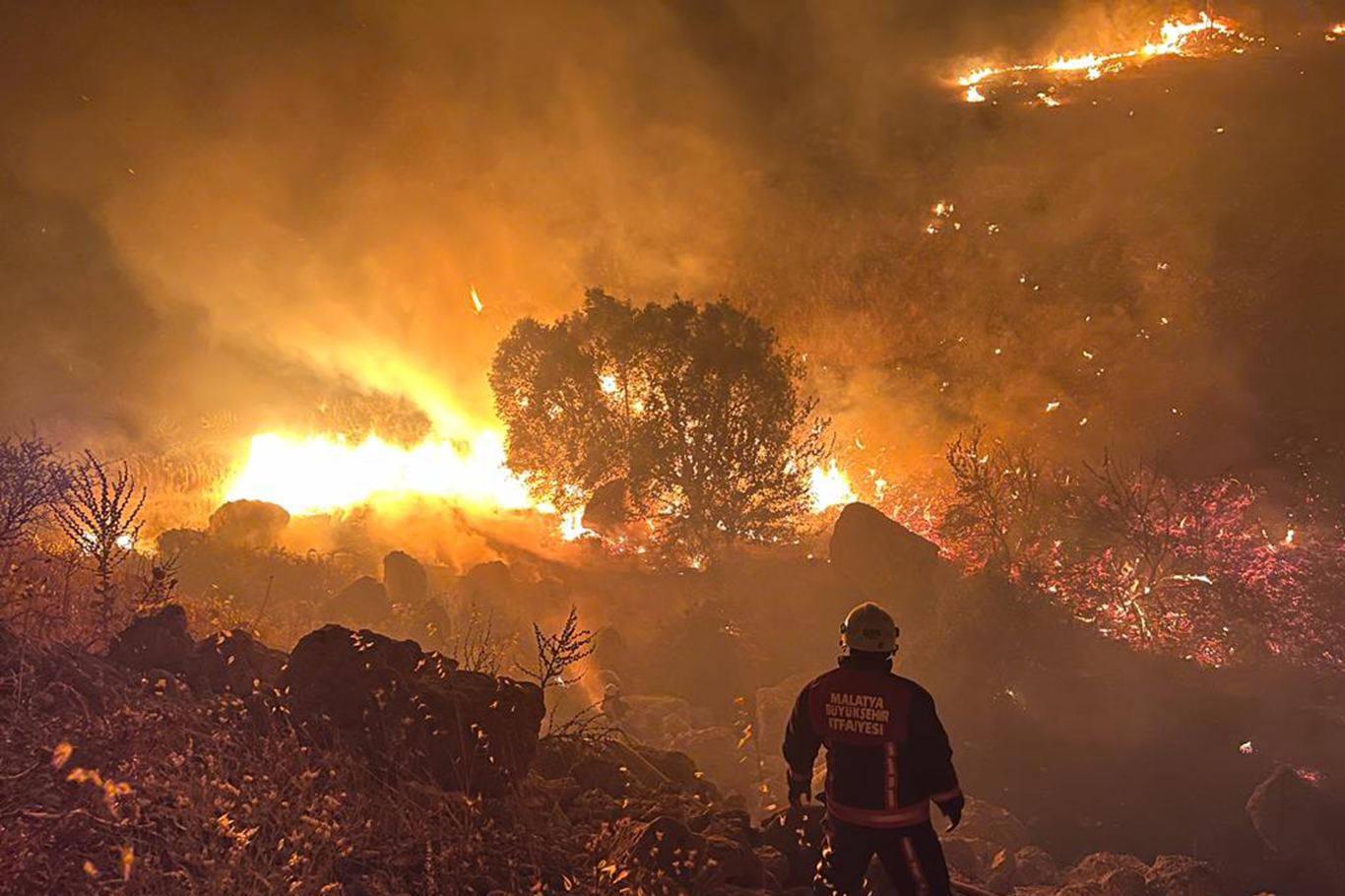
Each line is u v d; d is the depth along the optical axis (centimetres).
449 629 1295
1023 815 1121
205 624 918
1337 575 1647
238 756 491
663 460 1745
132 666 595
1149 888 878
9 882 356
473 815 511
